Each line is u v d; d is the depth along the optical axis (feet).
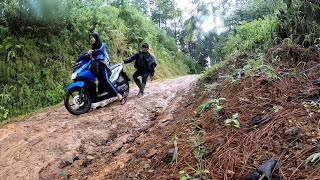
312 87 13.84
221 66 23.94
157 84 36.27
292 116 11.78
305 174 9.00
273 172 9.44
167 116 19.54
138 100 26.37
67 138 18.78
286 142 10.60
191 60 92.73
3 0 31.53
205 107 15.20
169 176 11.21
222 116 13.76
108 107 25.44
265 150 10.57
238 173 9.93
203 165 10.87
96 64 25.07
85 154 16.74
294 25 20.02
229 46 33.30
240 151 10.90
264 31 23.34
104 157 15.98
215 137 12.34
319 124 10.94
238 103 14.28
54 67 33.86
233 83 16.83
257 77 16.06
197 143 12.07
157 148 14.15
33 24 33.17
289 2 21.20
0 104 27.63
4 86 28.86
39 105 30.50
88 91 24.88
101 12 46.83
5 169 16.17
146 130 18.15
